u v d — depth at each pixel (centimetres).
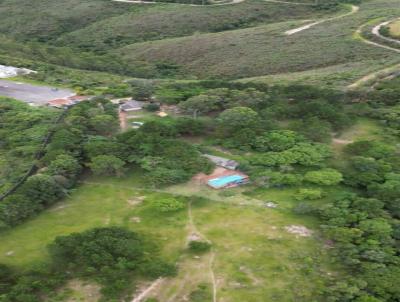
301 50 8944
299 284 3055
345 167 4359
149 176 4262
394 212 3669
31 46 9425
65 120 5247
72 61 8831
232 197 4044
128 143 4681
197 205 3956
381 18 10062
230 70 8750
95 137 4894
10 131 5147
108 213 3906
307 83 6725
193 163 4384
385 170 4181
